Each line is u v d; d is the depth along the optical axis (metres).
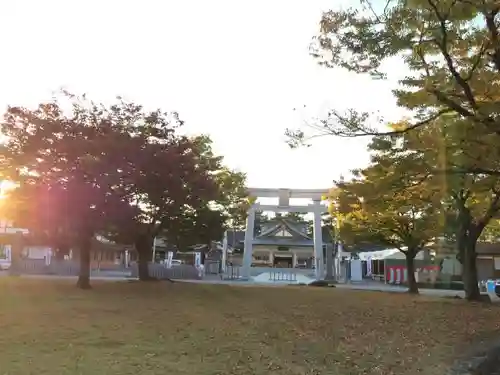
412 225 25.45
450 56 11.18
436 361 8.72
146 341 9.14
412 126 12.48
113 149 17.84
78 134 18.30
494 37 10.48
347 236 28.02
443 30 10.45
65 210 18.28
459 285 36.41
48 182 18.58
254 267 52.66
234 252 60.75
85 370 6.97
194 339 9.56
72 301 14.80
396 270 40.34
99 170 17.75
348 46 11.48
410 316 14.28
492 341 10.47
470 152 10.95
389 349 9.60
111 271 42.09
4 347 8.14
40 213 18.75
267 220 62.66
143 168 18.61
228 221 29.17
